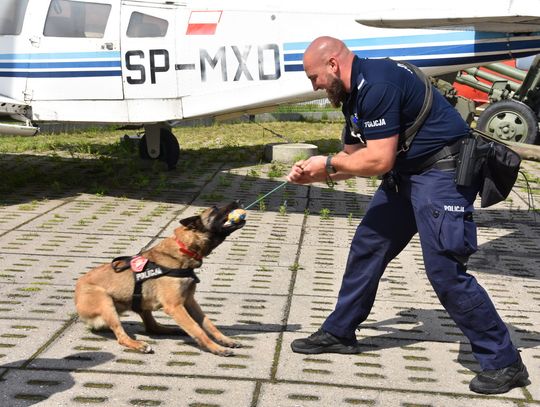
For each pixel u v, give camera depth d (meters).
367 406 3.92
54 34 9.09
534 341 4.98
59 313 5.21
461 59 8.81
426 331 5.11
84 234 7.44
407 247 7.42
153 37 9.02
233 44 8.96
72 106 9.20
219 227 4.53
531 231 8.21
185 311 4.57
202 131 16.00
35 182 10.08
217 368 4.36
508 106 12.65
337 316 4.61
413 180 4.21
